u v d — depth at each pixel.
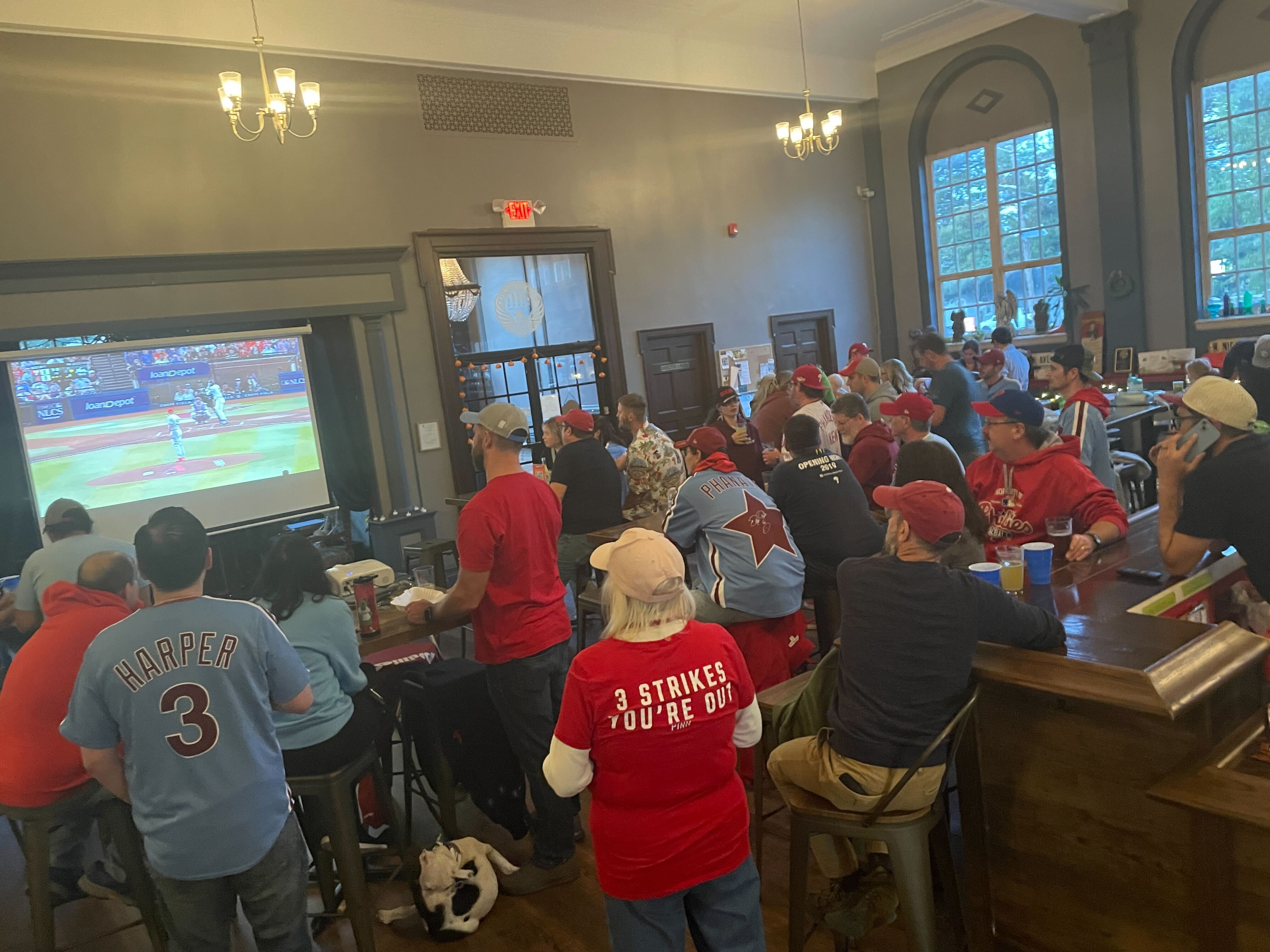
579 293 7.95
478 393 7.39
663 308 8.48
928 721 1.94
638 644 1.67
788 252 9.54
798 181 9.62
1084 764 1.99
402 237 6.82
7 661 4.62
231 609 1.91
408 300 6.87
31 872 2.42
